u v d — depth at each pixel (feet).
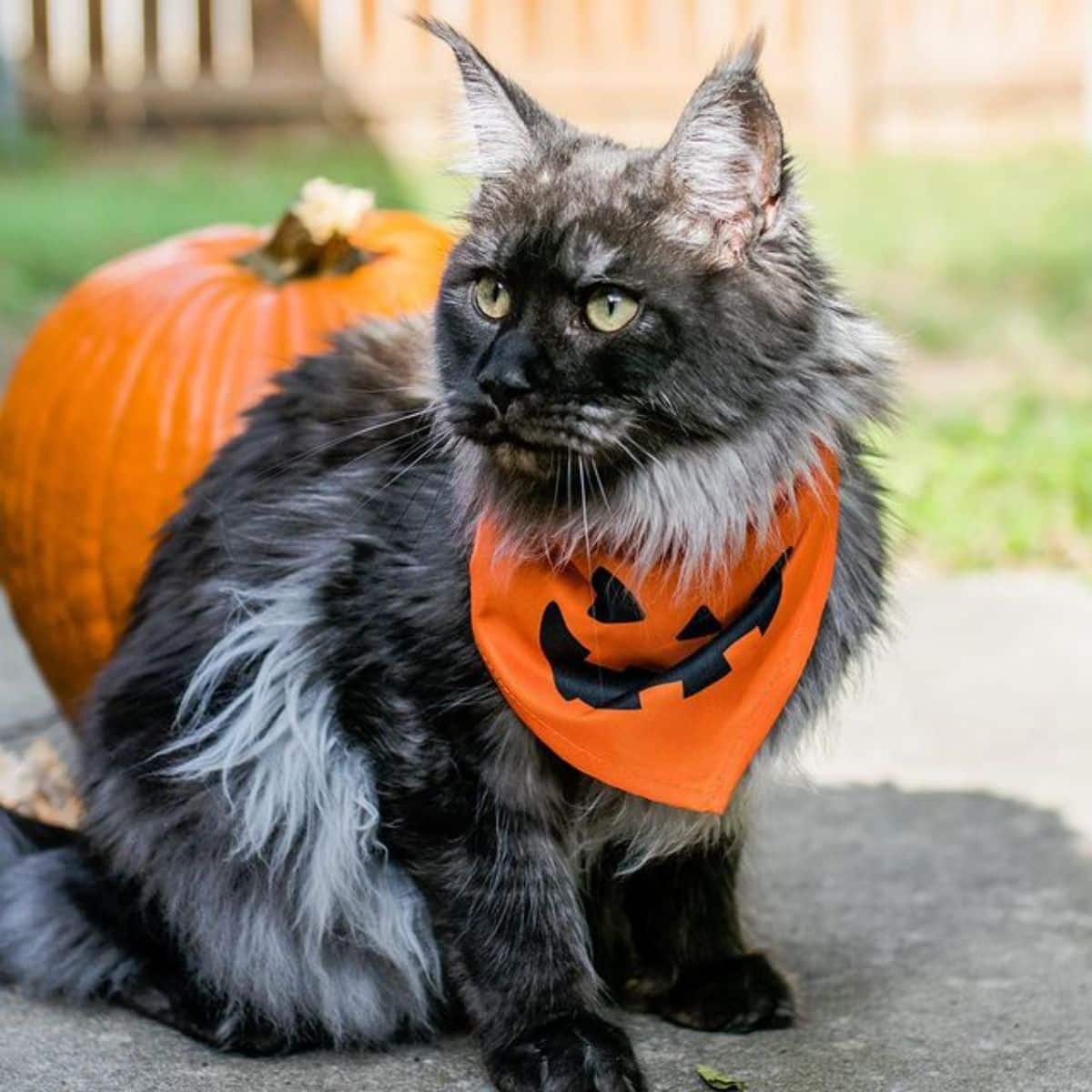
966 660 5.82
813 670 3.74
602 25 13.88
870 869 4.50
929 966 4.05
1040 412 8.40
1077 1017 3.81
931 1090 3.56
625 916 3.96
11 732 5.17
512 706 3.55
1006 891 4.39
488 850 3.63
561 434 3.51
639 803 3.73
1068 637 6.02
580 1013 3.63
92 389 4.79
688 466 3.59
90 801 3.92
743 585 3.65
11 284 9.79
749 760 3.64
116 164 13.42
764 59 13.88
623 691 3.63
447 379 3.68
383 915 3.74
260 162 13.25
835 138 13.96
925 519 6.93
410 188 11.99
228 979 3.74
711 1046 3.74
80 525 4.77
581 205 3.55
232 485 4.03
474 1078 3.64
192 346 4.76
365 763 3.68
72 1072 3.61
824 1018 3.84
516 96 3.74
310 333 4.75
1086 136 14.38
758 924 4.24
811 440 3.62
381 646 3.64
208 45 13.98
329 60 13.96
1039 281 10.75
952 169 13.34
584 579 3.64
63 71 14.28
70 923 3.87
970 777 5.02
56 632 4.88
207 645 3.85
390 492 3.74
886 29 14.21
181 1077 3.61
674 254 3.53
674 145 3.56
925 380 9.15
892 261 10.89
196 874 3.77
